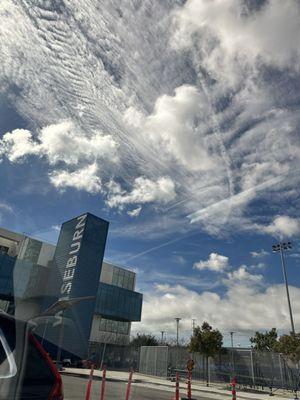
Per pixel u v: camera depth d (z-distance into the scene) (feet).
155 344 98.84
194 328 82.12
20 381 4.89
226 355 76.02
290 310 90.38
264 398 52.11
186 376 81.25
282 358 71.10
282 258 101.04
